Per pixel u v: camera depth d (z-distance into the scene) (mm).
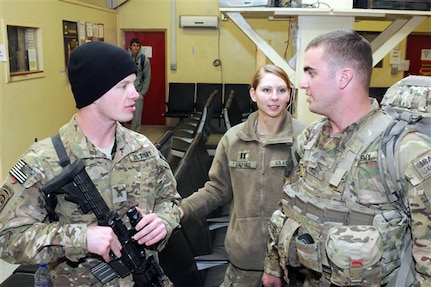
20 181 1119
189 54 8648
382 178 1082
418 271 1000
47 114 5785
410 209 1018
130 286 1229
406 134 1062
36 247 1074
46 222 1184
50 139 1202
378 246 1062
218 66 8641
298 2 2607
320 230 1177
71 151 1182
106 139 1225
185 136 4270
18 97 4930
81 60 1146
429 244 987
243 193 1771
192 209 1805
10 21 4676
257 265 1757
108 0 8500
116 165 1225
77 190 1135
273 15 2748
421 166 996
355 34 1187
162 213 1320
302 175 1320
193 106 8516
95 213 1155
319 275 1245
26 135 5160
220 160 1869
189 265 1954
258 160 1750
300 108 2613
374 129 1130
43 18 5566
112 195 1212
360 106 1176
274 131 1762
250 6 2496
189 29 8555
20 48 5078
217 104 8359
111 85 1147
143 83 7750
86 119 1194
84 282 1200
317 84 1185
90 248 1093
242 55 8555
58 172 1148
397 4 2475
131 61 1203
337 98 1176
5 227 1090
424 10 2492
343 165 1160
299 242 1210
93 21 7363
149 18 8594
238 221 1783
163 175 1362
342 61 1148
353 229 1086
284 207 1345
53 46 5926
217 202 1892
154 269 1264
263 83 1715
